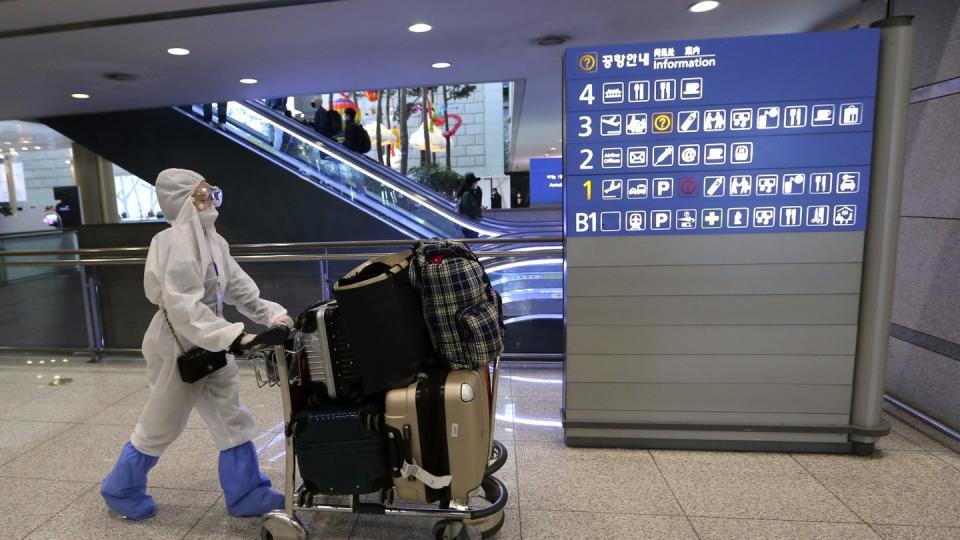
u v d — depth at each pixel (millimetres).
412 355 1852
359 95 18062
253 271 4859
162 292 1968
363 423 1846
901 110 2383
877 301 2518
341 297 1752
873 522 2109
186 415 2174
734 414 2701
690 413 2725
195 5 3320
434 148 18156
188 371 1956
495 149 21078
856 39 2383
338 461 1877
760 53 2434
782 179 2508
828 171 2480
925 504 2221
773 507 2223
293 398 1951
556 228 8852
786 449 2691
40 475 2623
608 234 2637
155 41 4008
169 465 2680
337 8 3482
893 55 2361
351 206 8250
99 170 10094
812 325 2600
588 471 2553
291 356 1979
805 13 4039
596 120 2547
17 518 2254
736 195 2543
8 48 4023
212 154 7887
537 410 3297
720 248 2592
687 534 2061
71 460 2779
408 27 3957
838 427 2633
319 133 9070
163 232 2029
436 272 1851
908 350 3119
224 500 2381
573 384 2766
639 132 2539
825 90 2430
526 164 18672
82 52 4219
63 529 2176
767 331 2627
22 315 4762
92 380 4094
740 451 2719
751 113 2475
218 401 2154
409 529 2139
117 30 3705
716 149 2516
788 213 2531
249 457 2215
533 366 4137
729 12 3959
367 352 1780
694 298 2643
